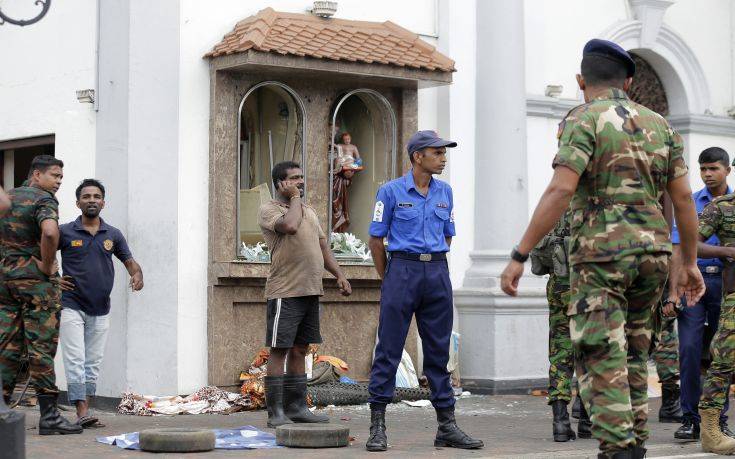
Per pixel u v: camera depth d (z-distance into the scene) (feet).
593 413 24.49
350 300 54.70
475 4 59.41
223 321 50.47
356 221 57.31
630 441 24.20
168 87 49.85
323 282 53.67
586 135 24.71
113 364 49.24
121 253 42.70
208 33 51.03
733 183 71.67
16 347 38.78
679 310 39.22
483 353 56.75
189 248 50.11
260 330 51.72
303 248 41.65
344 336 54.49
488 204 58.59
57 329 38.78
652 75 69.92
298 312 41.75
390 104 56.18
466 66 59.06
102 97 50.98
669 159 25.63
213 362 50.19
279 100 54.54
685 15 69.82
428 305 36.17
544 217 24.47
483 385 56.54
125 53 49.57
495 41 58.90
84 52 52.70
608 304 24.58
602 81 26.08
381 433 35.96
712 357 36.70
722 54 71.72
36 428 41.65
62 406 49.83
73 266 41.34
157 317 49.16
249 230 52.03
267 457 34.17
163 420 45.39
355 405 51.29
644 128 25.23
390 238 36.27
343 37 52.85
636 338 25.66
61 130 53.98
